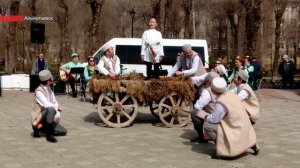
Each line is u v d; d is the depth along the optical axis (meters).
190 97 11.08
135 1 48.56
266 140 9.88
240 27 44.28
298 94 22.61
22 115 13.52
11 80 23.50
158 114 11.80
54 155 8.32
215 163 7.82
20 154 8.38
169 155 8.38
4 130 10.85
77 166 7.55
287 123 12.34
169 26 38.62
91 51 26.48
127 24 56.25
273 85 28.08
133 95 11.09
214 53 62.91
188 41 19.91
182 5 35.59
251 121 9.24
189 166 7.61
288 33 68.69
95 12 26.39
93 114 13.74
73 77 18.98
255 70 18.08
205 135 9.10
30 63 49.47
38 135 10.02
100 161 7.89
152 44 11.57
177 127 11.37
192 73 11.07
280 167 7.60
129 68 19.69
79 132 10.65
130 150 8.78
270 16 43.78
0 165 7.59
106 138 9.94
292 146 9.27
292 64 27.09
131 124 11.85
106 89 10.95
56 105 9.90
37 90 9.70
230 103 7.98
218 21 54.56
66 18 40.47
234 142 7.93
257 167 7.58
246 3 27.45
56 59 62.53
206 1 46.44
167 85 11.03
